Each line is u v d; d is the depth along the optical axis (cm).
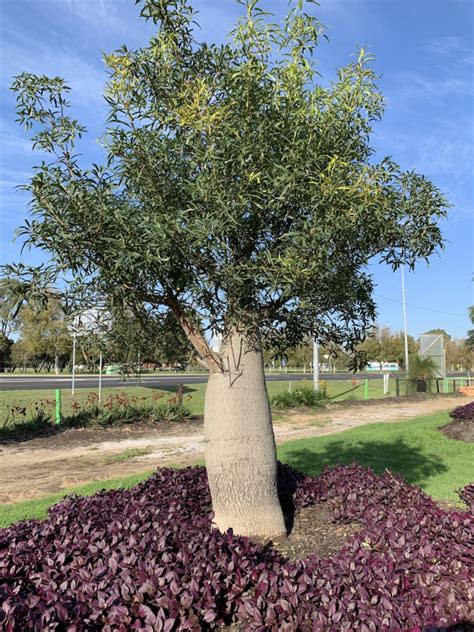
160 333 434
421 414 1705
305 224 309
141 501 422
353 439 1032
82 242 296
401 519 366
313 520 432
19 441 1080
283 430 1312
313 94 344
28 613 235
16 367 5744
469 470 782
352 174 322
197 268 333
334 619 241
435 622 243
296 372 6234
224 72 357
